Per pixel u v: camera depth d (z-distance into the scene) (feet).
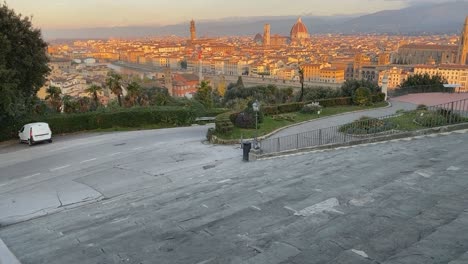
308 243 16.14
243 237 17.95
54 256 18.93
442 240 15.05
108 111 95.25
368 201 21.29
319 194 24.03
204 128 95.96
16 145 74.84
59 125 86.69
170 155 59.72
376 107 117.91
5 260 19.30
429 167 28.37
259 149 58.23
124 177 46.09
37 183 45.37
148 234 20.34
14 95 74.13
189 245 17.88
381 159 34.53
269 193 26.03
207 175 42.19
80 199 37.19
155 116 98.48
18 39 77.97
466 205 18.99
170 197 30.25
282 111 106.93
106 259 17.46
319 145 55.88
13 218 31.65
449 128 48.14
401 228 16.75
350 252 14.65
